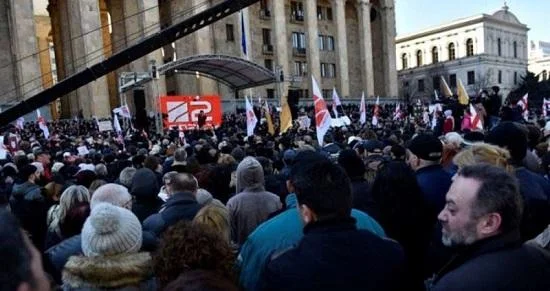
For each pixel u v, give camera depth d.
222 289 2.31
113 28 52.62
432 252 3.90
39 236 6.80
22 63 43.34
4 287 1.52
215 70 31.89
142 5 50.31
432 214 4.45
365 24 71.88
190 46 53.69
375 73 79.31
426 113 29.77
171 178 5.27
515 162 4.75
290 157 8.28
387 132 18.94
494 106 17.27
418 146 4.85
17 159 11.65
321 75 69.69
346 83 68.88
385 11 77.50
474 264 2.53
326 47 70.62
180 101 26.02
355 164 5.18
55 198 6.96
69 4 47.47
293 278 2.76
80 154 15.91
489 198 2.59
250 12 61.19
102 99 46.97
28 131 30.53
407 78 106.06
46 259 4.21
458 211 2.68
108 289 3.23
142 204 5.76
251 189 5.59
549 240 4.02
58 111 56.97
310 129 24.61
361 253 2.84
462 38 97.81
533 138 8.58
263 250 3.54
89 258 3.35
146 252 3.63
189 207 5.02
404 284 2.92
